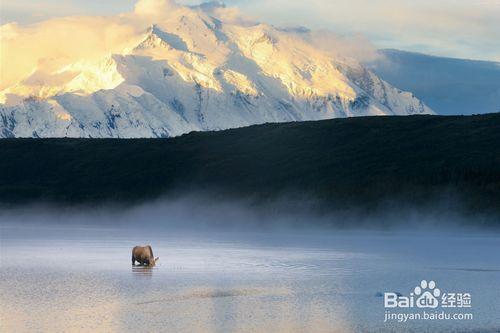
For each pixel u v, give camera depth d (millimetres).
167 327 84812
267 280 120438
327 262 147875
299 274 128500
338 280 120812
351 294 106875
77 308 94188
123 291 107750
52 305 95812
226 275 126812
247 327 85562
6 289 107875
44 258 152750
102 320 87625
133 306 96250
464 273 129250
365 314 93375
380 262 147500
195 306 96875
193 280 120062
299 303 99812
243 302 100000
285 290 110188
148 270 133250
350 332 84125
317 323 88125
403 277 124312
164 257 157375
